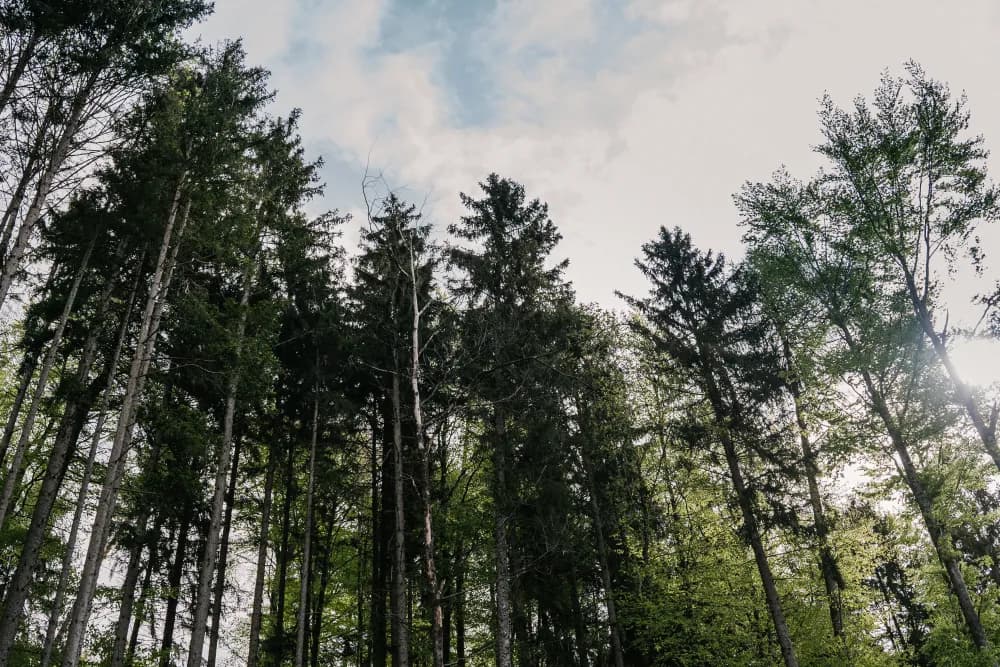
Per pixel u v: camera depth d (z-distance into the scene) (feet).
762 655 56.08
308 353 61.52
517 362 53.26
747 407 54.19
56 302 45.98
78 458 48.85
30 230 36.19
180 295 46.01
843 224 46.11
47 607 50.06
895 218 44.34
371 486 63.21
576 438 58.95
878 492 47.03
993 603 54.19
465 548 60.08
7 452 53.26
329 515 66.59
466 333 51.03
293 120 63.46
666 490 65.98
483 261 58.18
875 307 44.68
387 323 54.65
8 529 50.24
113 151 41.88
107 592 48.91
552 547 51.34
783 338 56.44
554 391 56.13
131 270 50.16
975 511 45.21
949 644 50.83
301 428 61.67
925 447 44.96
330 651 69.46
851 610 55.31
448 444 63.21
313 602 69.82
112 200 45.27
